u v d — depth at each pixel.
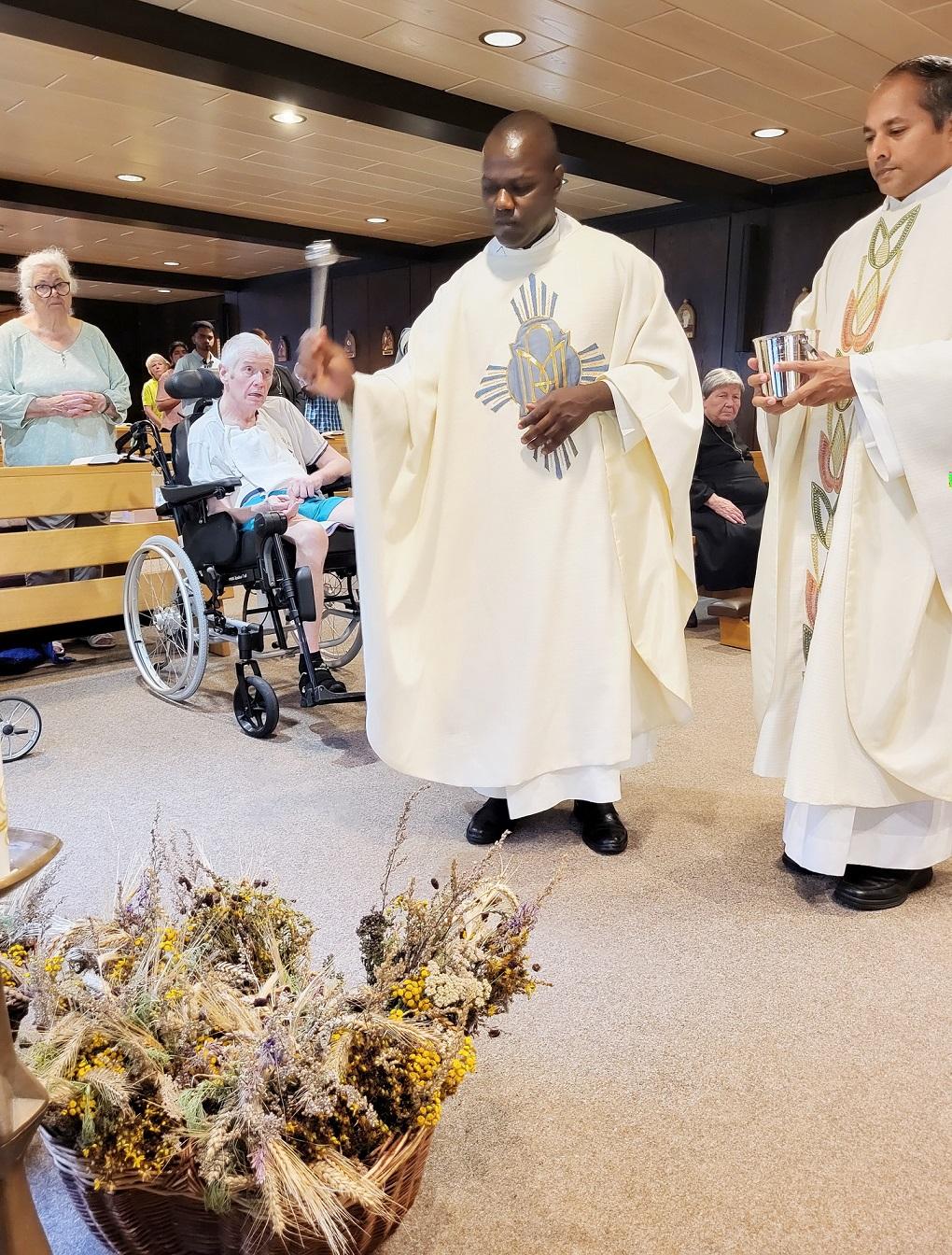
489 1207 1.37
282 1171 0.98
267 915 1.35
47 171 6.78
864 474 2.09
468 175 6.89
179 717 3.71
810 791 2.15
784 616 2.33
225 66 4.35
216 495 3.51
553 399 2.25
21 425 4.43
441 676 2.46
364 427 2.31
